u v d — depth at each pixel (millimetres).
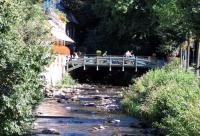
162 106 21578
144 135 19984
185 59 52250
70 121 24094
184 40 52156
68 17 69938
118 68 58438
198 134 15344
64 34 62781
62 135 19875
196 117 16016
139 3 61281
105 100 35594
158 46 62219
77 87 48125
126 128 22031
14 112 13766
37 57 14930
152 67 52781
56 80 47750
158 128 20750
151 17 60719
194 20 29812
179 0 30734
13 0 14688
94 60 54438
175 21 41031
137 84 33469
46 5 54125
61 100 33719
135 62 53594
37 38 27562
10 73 13594
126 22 63062
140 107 26016
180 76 27812
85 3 74062
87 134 20328
